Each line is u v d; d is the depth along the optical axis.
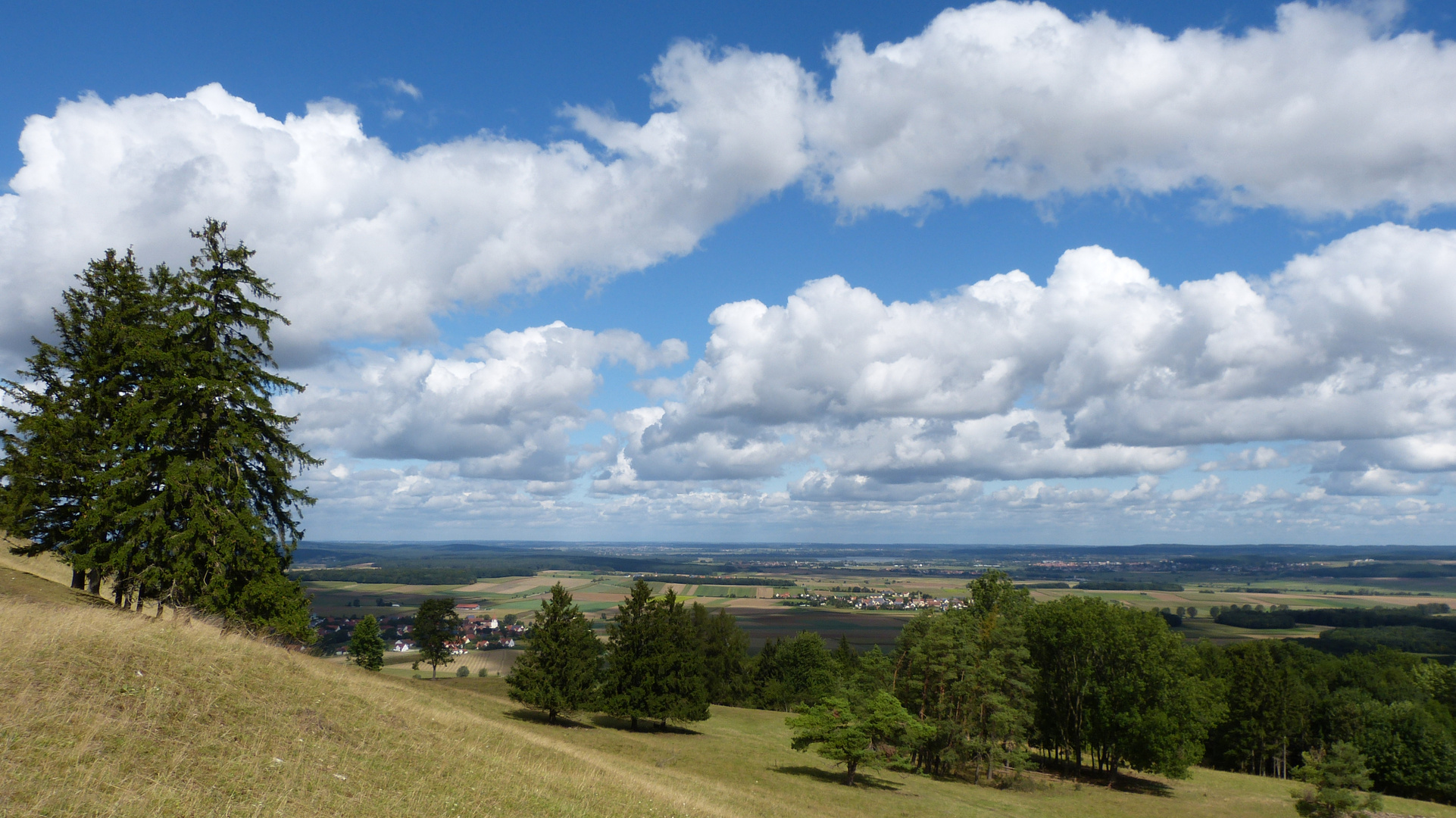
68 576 45.97
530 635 51.75
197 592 29.14
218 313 31.44
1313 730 76.81
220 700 16.33
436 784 16.00
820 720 44.97
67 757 11.16
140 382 30.73
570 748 31.23
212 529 29.30
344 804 13.04
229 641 21.16
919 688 59.34
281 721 16.52
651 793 23.44
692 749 47.22
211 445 30.67
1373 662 92.56
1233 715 76.62
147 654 17.09
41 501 30.81
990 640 59.84
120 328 30.59
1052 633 63.03
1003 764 58.31
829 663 93.31
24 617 16.92
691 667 54.75
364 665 81.62
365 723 18.92
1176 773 53.59
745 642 97.31
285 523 34.53
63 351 34.22
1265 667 77.06
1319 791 44.78
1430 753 61.41
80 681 14.37
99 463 31.33
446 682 69.44
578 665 50.25
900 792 43.91
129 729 13.12
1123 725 55.12
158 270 34.38
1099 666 59.59
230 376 31.52
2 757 10.56
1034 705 58.28
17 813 9.27
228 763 13.15
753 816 27.48
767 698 92.69
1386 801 53.59
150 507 28.16
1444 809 52.22
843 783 43.81
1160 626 57.50
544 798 17.58
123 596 33.03
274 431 33.19
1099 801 50.97
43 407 32.16
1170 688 57.16
